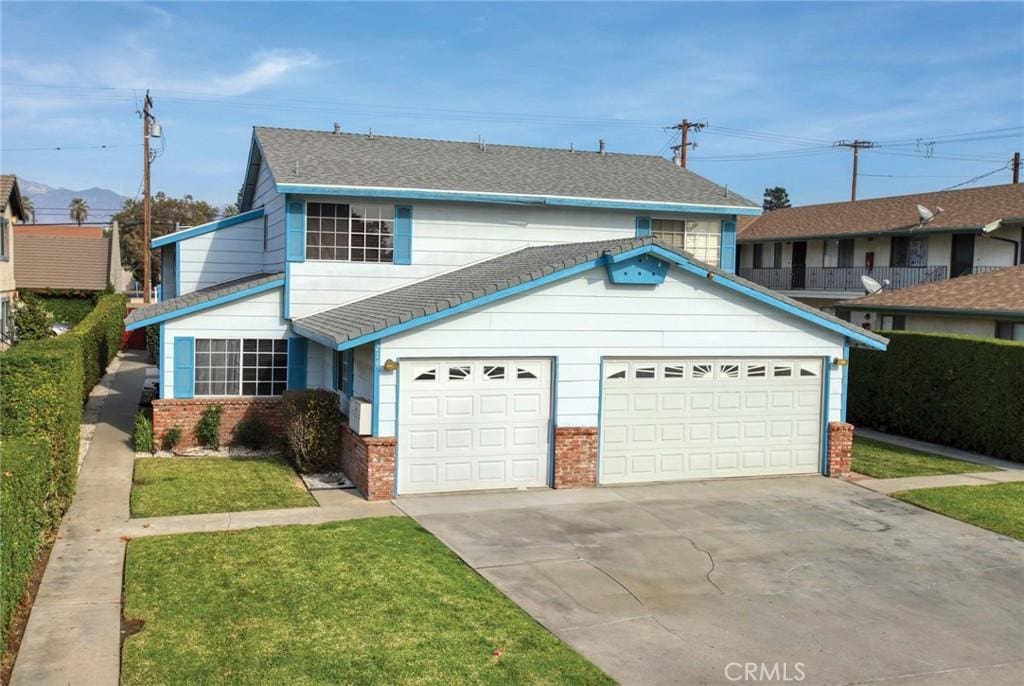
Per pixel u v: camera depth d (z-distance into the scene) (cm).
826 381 1688
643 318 1552
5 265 2958
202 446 1817
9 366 1148
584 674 778
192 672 759
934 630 912
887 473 1716
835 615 948
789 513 1381
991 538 1264
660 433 1586
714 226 2209
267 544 1130
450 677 763
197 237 2230
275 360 1875
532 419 1509
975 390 1947
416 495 1437
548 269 1469
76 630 843
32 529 952
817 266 4034
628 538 1216
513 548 1154
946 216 3325
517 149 2492
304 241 1852
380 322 1395
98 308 3164
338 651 809
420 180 1942
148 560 1055
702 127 4488
